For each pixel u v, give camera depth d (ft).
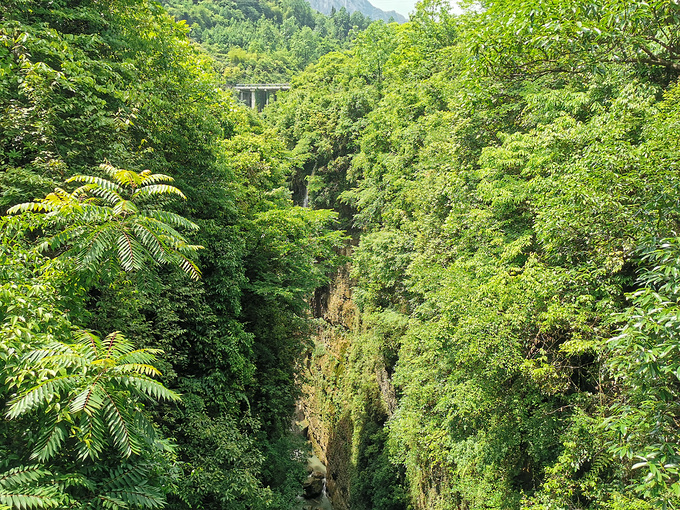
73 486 17.57
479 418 42.32
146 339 40.22
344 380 116.06
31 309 17.56
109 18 51.49
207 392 52.47
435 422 55.36
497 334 35.55
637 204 29.35
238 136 100.53
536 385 36.24
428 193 66.59
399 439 72.69
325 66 199.93
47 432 15.24
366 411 98.07
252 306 72.74
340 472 104.68
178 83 56.95
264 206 87.86
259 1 511.40
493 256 45.50
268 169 94.38
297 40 383.45
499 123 56.13
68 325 18.97
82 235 16.88
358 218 124.67
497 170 47.42
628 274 35.27
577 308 33.06
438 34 106.01
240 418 60.70
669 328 17.78
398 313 83.87
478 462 43.80
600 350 29.55
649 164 28.76
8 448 16.65
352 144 138.62
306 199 169.48
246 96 306.76
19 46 33.04
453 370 48.62
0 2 37.17
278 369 73.36
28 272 19.49
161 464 23.38
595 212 30.91
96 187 18.02
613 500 28.45
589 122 39.19
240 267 62.69
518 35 22.59
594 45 21.18
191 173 59.31
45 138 31.30
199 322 55.11
